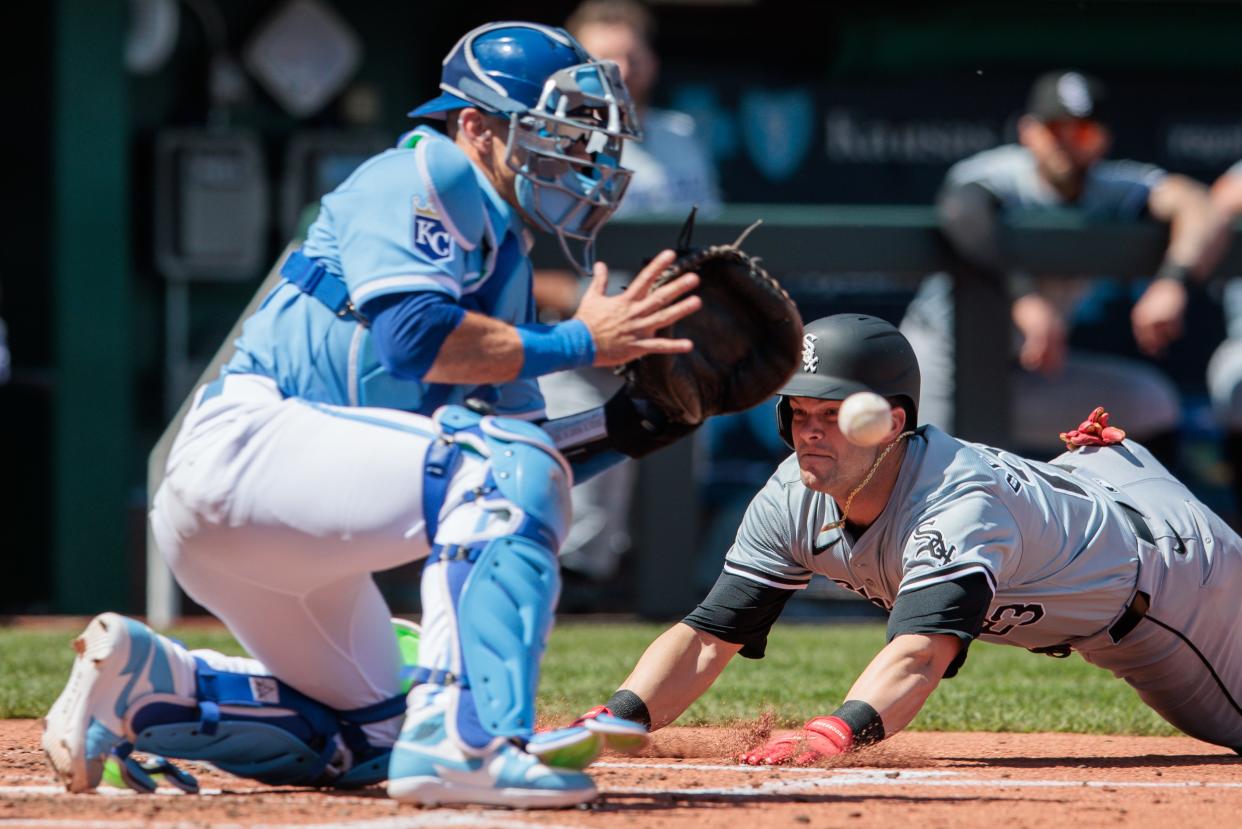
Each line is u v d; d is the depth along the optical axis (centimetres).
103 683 1131
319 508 1114
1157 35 5084
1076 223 3238
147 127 4469
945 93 5038
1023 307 3397
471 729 1082
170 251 4356
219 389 1170
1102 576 1486
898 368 1373
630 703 1473
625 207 3403
